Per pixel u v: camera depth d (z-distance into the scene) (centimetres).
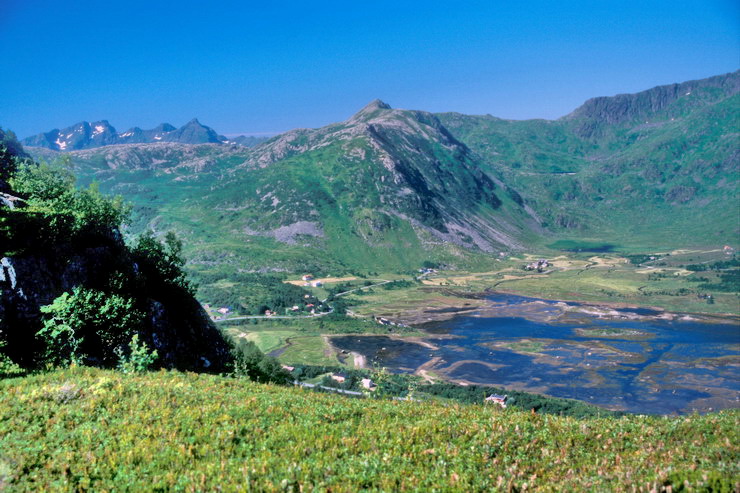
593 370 16675
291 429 1866
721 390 14412
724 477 1227
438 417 2138
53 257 4538
